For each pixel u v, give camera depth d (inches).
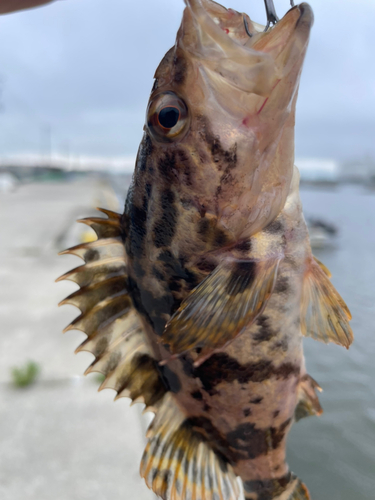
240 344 5.8
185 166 5.2
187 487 6.4
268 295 5.0
